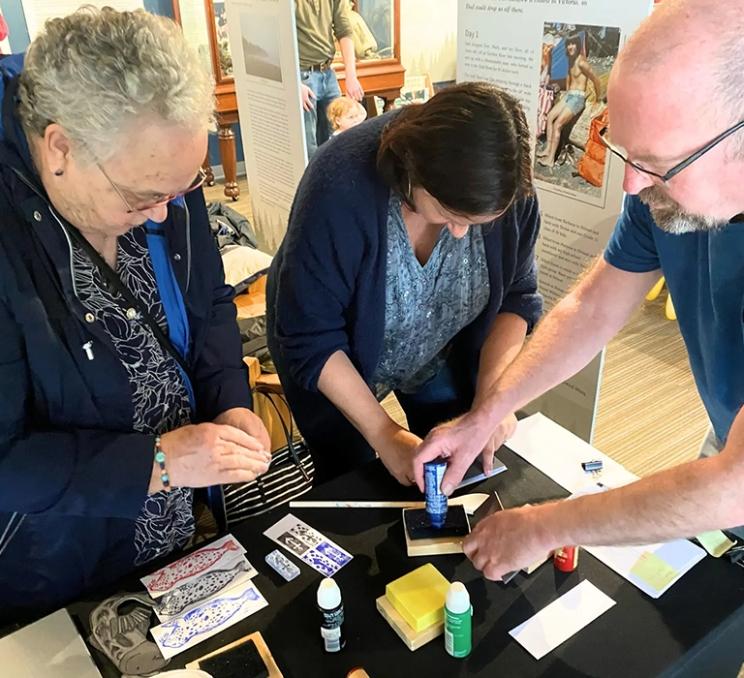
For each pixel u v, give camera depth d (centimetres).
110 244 104
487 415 121
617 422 259
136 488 99
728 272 97
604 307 122
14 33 378
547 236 188
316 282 119
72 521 107
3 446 95
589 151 167
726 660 100
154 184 84
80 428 104
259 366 203
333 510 117
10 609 108
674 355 303
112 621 98
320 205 113
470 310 136
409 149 96
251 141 339
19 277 91
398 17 440
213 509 134
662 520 83
